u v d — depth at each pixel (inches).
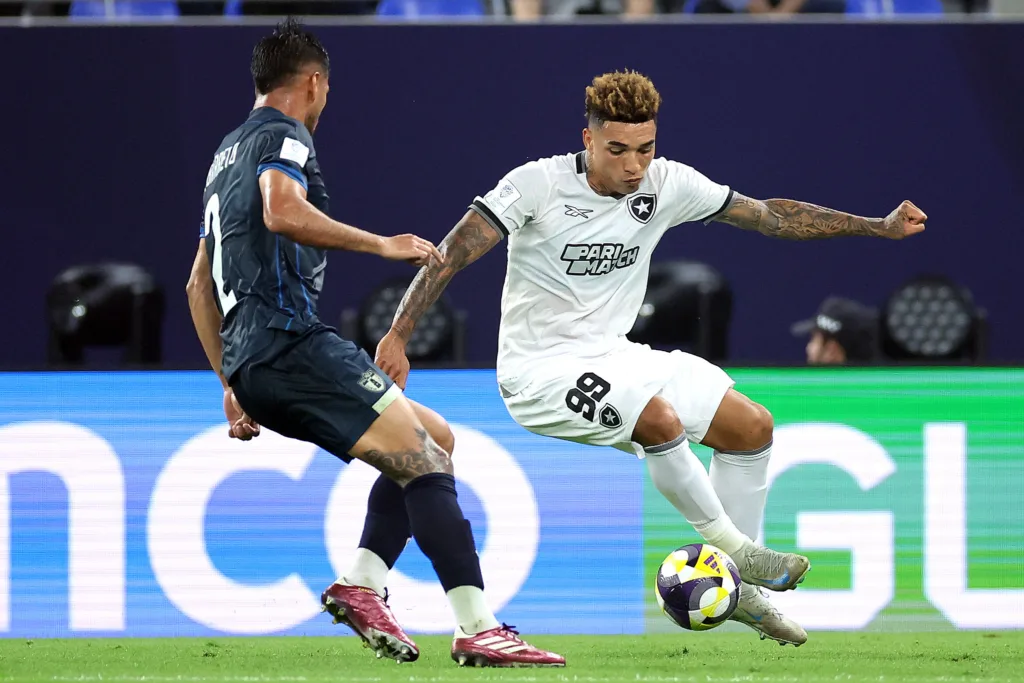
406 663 525.7
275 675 479.8
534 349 571.2
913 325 848.9
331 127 861.8
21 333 859.4
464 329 845.2
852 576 690.8
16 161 856.9
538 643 629.9
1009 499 696.4
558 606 686.5
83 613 681.6
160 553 684.1
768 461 578.6
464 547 495.2
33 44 856.3
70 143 859.4
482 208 547.2
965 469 696.4
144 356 861.2
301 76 511.8
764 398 693.9
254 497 687.1
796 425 693.3
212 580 684.1
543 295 567.8
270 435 689.6
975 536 695.1
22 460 684.1
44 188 858.1
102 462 685.9
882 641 637.9
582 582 687.1
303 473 689.6
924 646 613.0
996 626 691.4
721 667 515.5
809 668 514.0
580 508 690.2
